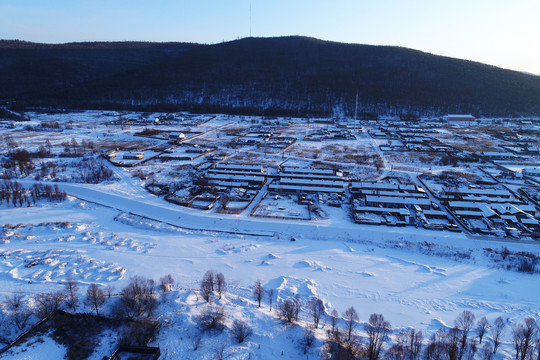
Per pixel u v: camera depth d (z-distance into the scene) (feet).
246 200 366.02
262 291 217.77
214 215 326.03
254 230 304.71
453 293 222.89
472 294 221.87
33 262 243.19
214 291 215.51
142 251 267.39
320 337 173.58
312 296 215.72
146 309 190.70
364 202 357.00
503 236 291.58
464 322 187.52
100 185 400.06
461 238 289.12
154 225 311.06
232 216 324.39
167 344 167.53
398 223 311.06
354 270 247.29
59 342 168.55
